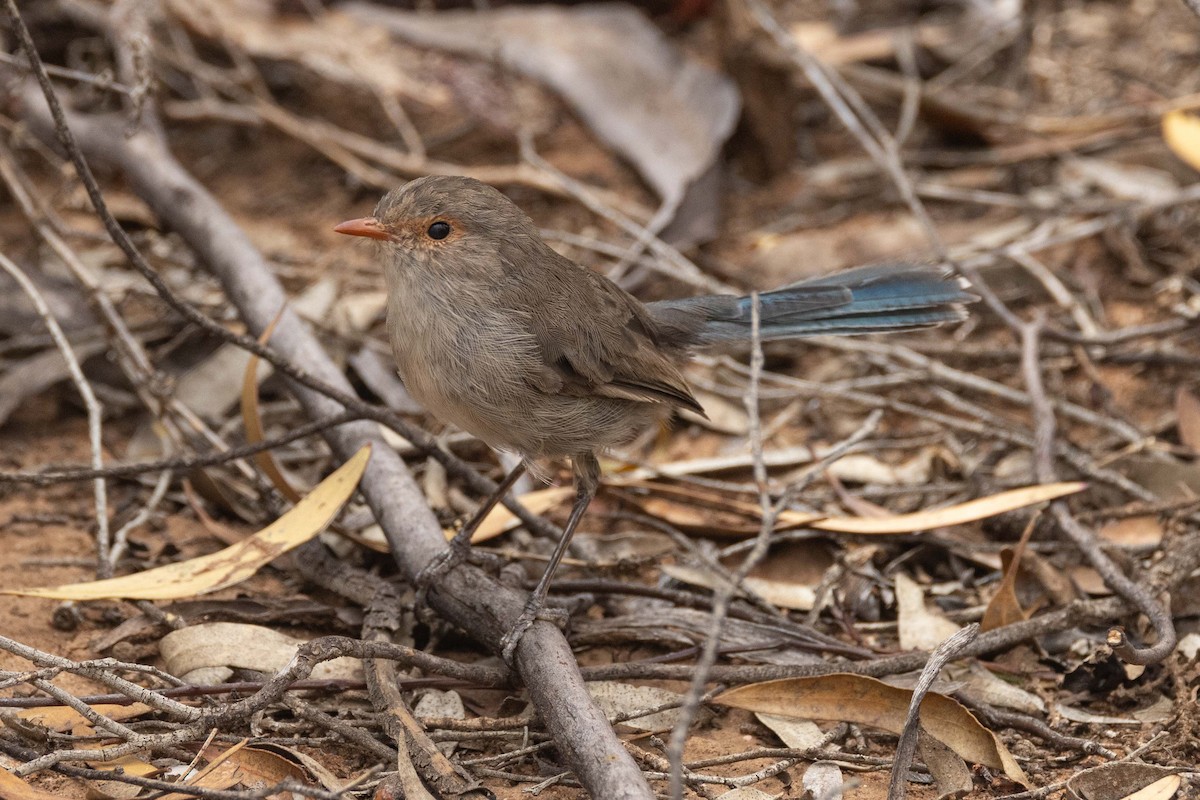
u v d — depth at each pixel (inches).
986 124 613.6
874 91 647.1
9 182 474.6
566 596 365.1
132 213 525.7
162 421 421.4
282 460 433.1
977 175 612.4
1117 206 559.8
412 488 367.9
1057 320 516.1
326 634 354.0
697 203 564.7
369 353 475.8
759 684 310.0
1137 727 323.6
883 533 378.3
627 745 301.6
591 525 424.2
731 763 304.5
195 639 329.7
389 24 628.1
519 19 637.9
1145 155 605.3
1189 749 308.2
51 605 358.0
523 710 323.9
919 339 519.8
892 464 455.8
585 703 282.8
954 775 295.7
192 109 582.2
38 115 514.6
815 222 582.6
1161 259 545.6
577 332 335.6
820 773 299.7
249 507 410.3
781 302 395.2
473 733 303.6
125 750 268.2
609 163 605.9
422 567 343.3
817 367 512.4
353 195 587.2
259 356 368.8
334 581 361.7
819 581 390.6
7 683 274.1
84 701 299.4
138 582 322.7
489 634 325.1
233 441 439.5
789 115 611.2
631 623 352.5
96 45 573.6
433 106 615.2
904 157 620.1
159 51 577.6
